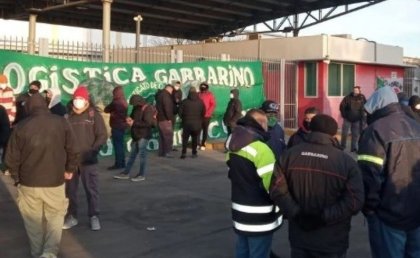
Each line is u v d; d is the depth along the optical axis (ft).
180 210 28.66
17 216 26.76
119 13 84.74
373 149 14.25
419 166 14.34
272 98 68.74
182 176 38.83
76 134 23.70
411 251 15.14
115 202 30.19
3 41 45.19
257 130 16.22
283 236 24.13
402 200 14.26
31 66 43.68
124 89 49.26
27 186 19.33
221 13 88.22
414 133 14.42
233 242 23.06
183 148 47.19
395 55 84.99
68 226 24.67
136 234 24.06
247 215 15.94
